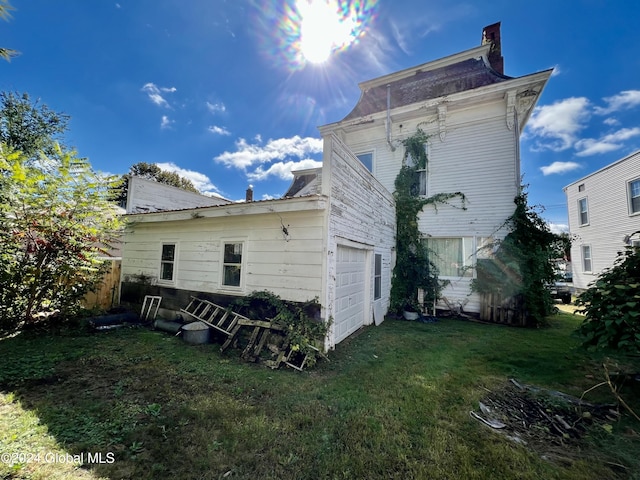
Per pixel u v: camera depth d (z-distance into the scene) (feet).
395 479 6.33
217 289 19.43
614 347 10.40
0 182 16.22
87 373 11.85
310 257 15.69
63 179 18.07
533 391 11.15
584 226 49.44
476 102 28.81
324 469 6.56
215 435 7.72
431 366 13.80
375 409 9.46
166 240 22.97
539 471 6.71
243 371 12.57
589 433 8.41
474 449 7.48
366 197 21.63
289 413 9.02
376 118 32.99
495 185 27.96
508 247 26.13
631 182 39.88
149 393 10.18
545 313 24.76
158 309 22.45
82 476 6.03
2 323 17.92
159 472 6.26
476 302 27.63
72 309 20.38
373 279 23.31
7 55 15.74
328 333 15.23
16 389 10.07
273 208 16.17
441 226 29.89
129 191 30.71
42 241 17.69
